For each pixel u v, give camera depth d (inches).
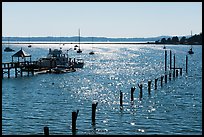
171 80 2605.8
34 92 2009.1
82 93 2003.0
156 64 4453.7
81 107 1563.7
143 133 1149.1
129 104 1642.5
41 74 2871.6
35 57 5605.3
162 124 1259.8
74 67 3641.7
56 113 1434.5
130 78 2842.0
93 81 2603.3
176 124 1258.6
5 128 1206.3
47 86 2263.8
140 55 6914.4
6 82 2384.4
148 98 1811.0
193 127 1218.6
